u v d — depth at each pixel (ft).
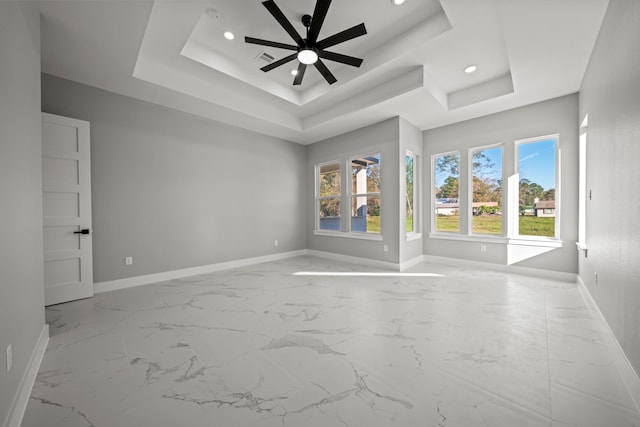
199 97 11.68
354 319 8.07
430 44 9.24
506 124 13.47
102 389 4.98
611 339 6.32
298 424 4.12
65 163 9.62
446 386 4.99
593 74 8.46
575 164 11.64
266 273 14.03
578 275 11.34
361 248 16.40
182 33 8.66
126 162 11.52
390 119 14.56
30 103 5.73
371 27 9.41
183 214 13.39
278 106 14.61
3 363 4.04
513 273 13.35
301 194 19.75
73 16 6.91
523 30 7.68
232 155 15.52
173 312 8.68
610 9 6.53
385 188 14.97
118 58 8.82
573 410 4.37
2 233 4.17
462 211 15.26
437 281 12.20
